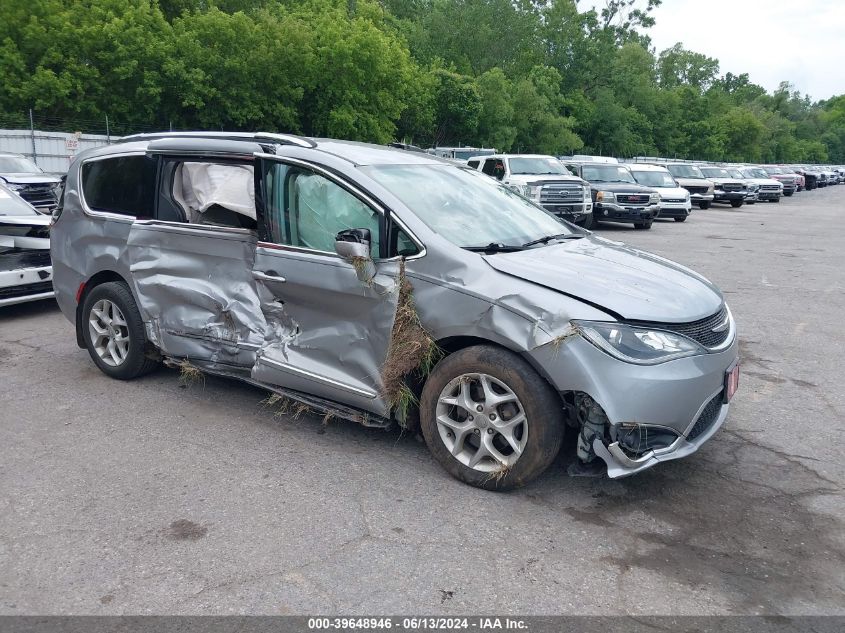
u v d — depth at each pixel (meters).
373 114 32.41
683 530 3.62
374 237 4.21
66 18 25.67
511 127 44.72
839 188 60.22
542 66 52.34
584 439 3.67
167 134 5.50
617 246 4.95
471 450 4.07
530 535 3.54
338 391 4.33
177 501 3.86
